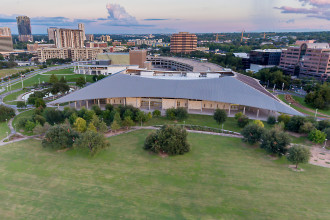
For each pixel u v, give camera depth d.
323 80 169.62
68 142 69.62
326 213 44.75
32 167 61.19
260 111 106.94
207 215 44.16
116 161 64.50
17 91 154.50
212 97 100.31
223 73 138.12
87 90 107.19
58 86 140.12
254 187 53.03
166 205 46.88
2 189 51.78
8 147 72.75
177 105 111.88
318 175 58.34
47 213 44.53
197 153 69.31
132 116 92.25
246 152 70.25
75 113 91.25
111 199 48.59
